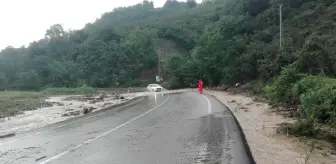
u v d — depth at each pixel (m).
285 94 18.17
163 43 112.38
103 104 29.41
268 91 21.23
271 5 56.44
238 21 55.06
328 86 13.03
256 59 38.25
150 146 8.96
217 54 50.50
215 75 51.28
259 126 11.37
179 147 8.65
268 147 8.08
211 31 57.66
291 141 8.79
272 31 46.16
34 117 20.91
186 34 111.69
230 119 13.90
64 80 97.94
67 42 134.50
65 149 9.17
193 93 37.91
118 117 16.81
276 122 12.08
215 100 25.22
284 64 29.33
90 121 15.77
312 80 16.38
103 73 94.88
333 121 10.80
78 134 11.86
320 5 44.19
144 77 92.81
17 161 8.05
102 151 8.64
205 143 9.03
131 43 100.25
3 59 133.00
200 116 15.32
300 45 34.44
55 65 104.19
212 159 7.27
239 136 9.91
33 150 9.35
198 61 56.28
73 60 114.56
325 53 21.00
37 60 118.50
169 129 11.80
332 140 8.99
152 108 20.84
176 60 62.06
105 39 112.75
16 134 12.92
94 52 105.75
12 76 110.56
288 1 50.78
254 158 7.02
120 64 94.94
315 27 38.06
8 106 29.50
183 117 15.23
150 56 98.12
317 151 7.65
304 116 12.65
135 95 41.88
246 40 48.28
